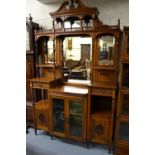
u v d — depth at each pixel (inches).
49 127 103.8
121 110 84.7
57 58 110.2
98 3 96.9
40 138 106.1
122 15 93.6
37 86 104.0
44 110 103.9
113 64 94.4
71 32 98.8
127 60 78.0
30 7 115.6
